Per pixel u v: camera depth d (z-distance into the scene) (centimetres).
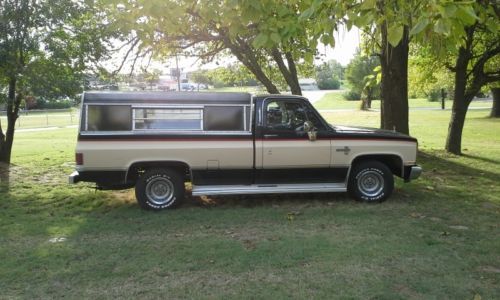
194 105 786
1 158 1322
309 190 819
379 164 828
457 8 335
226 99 794
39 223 719
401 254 555
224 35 1194
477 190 943
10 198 903
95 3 997
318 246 584
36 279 492
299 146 806
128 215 760
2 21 1068
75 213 786
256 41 475
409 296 440
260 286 466
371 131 848
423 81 1791
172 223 707
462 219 721
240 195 892
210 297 443
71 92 1148
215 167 793
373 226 677
